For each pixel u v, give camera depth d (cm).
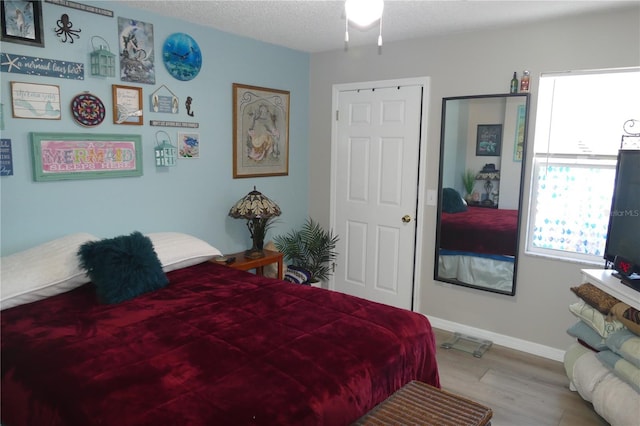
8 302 213
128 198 299
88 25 268
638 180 241
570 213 313
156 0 274
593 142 301
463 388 277
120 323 203
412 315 222
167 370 162
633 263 240
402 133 375
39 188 255
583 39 291
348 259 423
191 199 338
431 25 318
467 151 343
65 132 263
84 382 154
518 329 334
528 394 271
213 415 137
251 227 364
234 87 358
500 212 333
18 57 241
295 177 428
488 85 329
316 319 211
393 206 388
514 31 314
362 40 366
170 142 319
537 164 321
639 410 207
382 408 170
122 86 287
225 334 193
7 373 167
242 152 373
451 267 361
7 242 246
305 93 427
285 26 329
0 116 235
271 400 146
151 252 257
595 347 247
